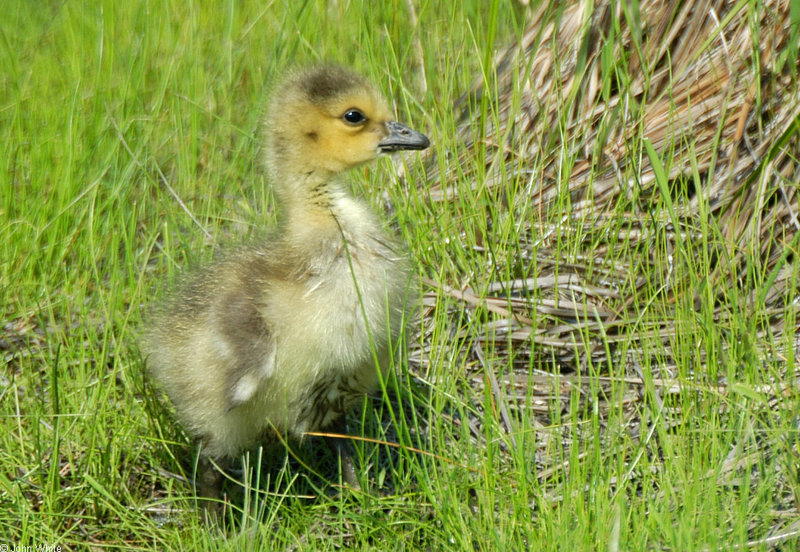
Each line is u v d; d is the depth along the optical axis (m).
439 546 9.06
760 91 12.10
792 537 8.45
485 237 12.17
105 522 10.04
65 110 14.68
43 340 11.90
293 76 10.59
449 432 10.10
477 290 12.07
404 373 10.99
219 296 9.73
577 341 11.52
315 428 10.19
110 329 11.44
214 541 9.46
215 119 14.70
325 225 9.80
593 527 8.65
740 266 11.60
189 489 10.28
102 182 13.45
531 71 13.59
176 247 12.70
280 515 10.16
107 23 17.02
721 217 11.97
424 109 13.88
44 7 19.33
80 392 10.79
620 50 12.79
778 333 11.09
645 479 9.10
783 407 9.81
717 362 10.34
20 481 9.97
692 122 12.54
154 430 10.53
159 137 14.32
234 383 9.34
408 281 9.65
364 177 13.30
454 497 9.05
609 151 12.81
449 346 11.35
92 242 12.02
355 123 10.19
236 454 10.19
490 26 12.76
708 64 12.59
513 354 11.46
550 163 13.11
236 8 17.25
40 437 10.54
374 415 10.95
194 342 9.69
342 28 15.35
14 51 17.53
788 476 8.94
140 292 11.84
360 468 10.17
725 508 8.68
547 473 9.73
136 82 15.04
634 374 11.10
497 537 8.55
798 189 11.67
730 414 9.66
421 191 13.14
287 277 9.58
